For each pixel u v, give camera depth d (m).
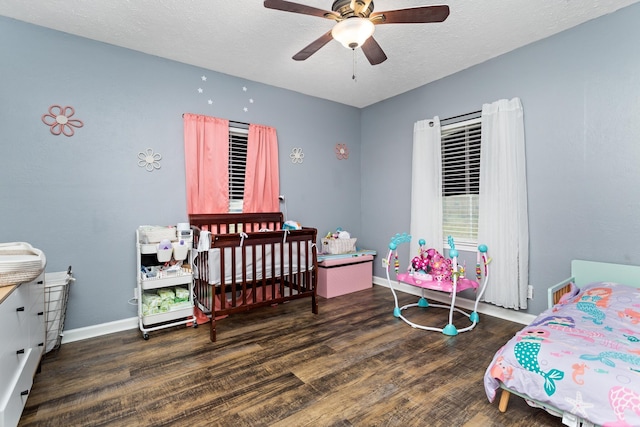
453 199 3.38
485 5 2.14
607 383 1.25
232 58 2.90
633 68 2.18
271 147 3.55
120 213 2.68
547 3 2.13
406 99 3.81
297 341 2.41
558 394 1.36
